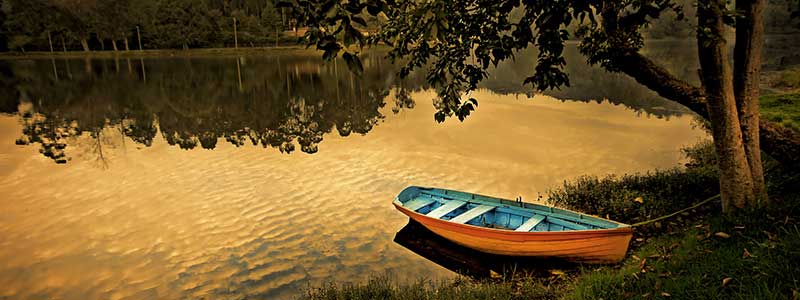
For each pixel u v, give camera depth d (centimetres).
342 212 1093
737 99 667
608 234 723
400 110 2480
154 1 9888
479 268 834
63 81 4712
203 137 1977
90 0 9656
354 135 1877
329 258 884
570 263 790
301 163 1505
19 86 4331
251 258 893
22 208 1189
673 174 1054
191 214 1111
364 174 1367
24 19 9512
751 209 645
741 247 556
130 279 836
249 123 2320
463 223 845
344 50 288
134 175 1445
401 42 503
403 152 1583
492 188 1195
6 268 883
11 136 2139
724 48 613
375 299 704
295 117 2464
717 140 667
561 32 398
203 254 915
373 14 273
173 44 9644
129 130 2234
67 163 1616
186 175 1424
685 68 3562
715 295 465
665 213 854
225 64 6806
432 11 353
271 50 9606
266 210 1121
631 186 1013
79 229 1049
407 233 979
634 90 2686
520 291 713
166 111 2880
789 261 474
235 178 1375
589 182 1090
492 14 441
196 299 767
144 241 980
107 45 10231
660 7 364
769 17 5747
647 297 523
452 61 530
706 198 873
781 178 790
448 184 1245
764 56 3831
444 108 570
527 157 1447
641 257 680
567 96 2605
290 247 930
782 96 1594
